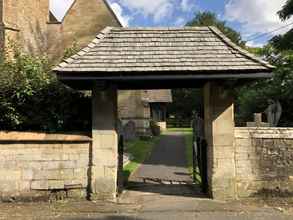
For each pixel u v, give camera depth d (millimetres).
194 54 5270
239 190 5266
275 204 4992
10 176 5223
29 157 5242
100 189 5191
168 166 9203
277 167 5289
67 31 16031
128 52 5312
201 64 5051
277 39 11211
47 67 5812
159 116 25469
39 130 5453
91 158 5238
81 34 16000
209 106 5340
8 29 13461
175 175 7742
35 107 5438
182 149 13062
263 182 5277
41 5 15656
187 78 4996
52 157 5246
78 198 5234
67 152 5254
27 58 5762
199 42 5500
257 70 4941
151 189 6020
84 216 4523
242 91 11727
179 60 5152
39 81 5520
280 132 5324
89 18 16078
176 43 5480
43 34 15656
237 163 5281
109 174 5207
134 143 14523
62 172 5242
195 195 5547
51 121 5430
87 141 5246
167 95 25188
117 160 5398
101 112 5242
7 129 5461
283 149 5305
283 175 5281
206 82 5531
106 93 5250
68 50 6328
